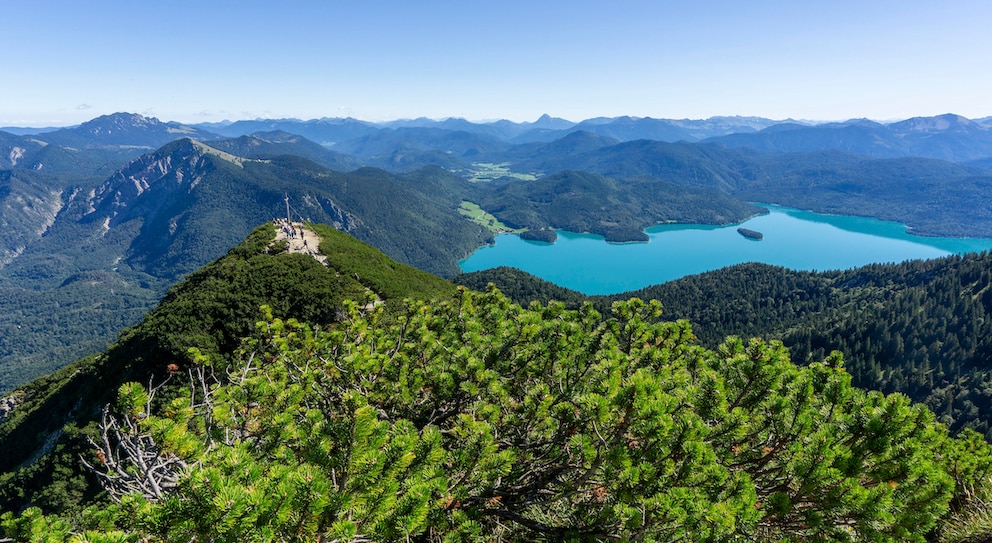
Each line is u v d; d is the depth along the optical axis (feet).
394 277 208.44
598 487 20.33
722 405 22.07
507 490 22.65
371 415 15.81
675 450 19.10
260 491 12.03
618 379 22.20
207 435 21.12
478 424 20.59
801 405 22.68
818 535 19.40
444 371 28.86
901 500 20.01
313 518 13.37
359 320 37.70
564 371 28.14
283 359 31.65
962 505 27.53
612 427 20.20
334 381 28.17
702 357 29.40
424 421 27.63
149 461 18.16
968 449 35.99
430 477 16.80
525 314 32.30
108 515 14.19
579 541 19.13
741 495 17.88
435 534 19.26
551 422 23.57
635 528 17.52
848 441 21.29
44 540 12.98
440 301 41.24
